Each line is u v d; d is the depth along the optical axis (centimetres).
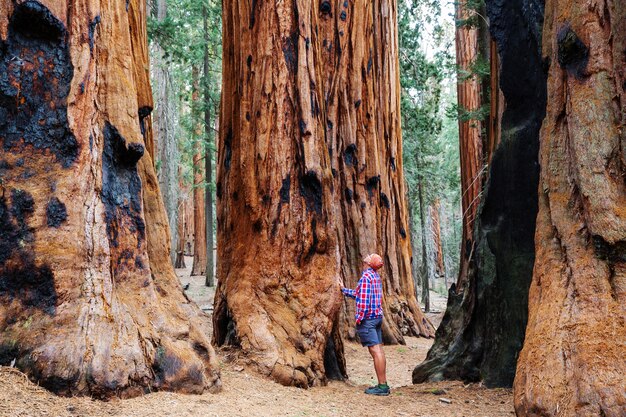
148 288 443
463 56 1773
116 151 445
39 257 380
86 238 402
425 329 1381
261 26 713
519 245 634
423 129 2005
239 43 755
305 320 640
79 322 374
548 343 363
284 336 620
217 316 717
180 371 420
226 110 799
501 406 529
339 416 463
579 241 387
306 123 689
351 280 1237
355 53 1295
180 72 2652
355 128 1292
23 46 410
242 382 537
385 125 1433
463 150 1684
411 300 1418
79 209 404
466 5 1155
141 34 593
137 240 447
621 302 348
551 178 425
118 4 471
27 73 408
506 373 618
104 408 346
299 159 685
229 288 683
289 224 671
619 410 307
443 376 682
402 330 1343
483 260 671
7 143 398
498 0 669
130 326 404
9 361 350
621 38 393
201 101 2102
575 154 396
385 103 1434
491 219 683
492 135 777
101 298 394
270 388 543
